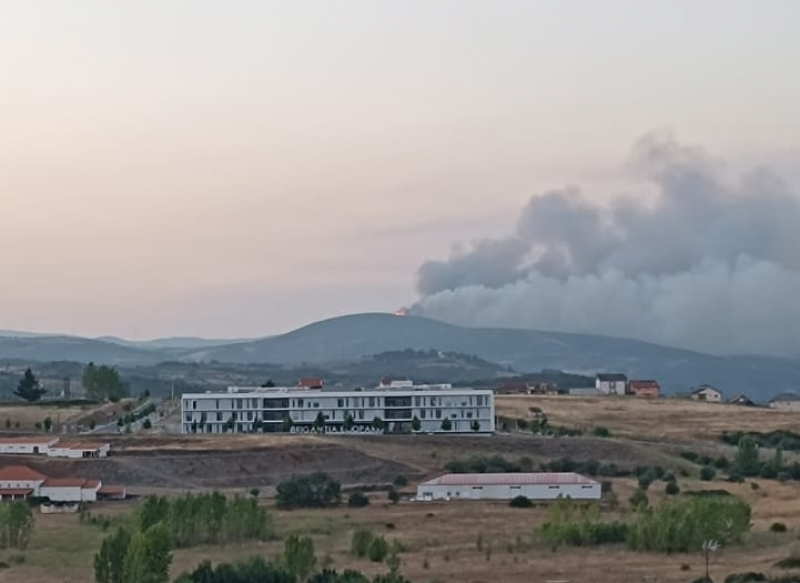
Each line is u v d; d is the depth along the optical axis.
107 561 129.88
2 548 161.00
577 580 133.62
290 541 129.12
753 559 147.12
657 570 139.75
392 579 123.44
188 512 164.75
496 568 141.62
